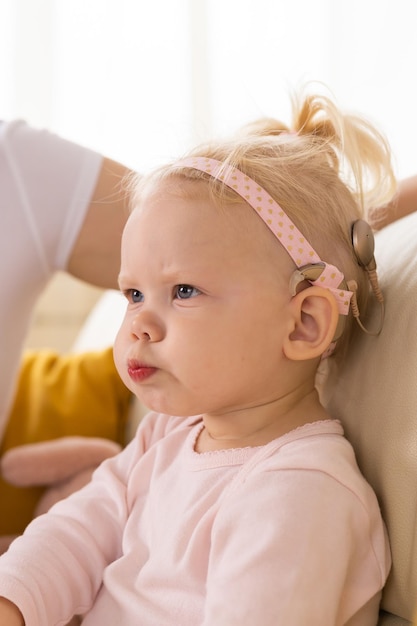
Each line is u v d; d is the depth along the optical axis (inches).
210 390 28.0
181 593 28.0
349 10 89.8
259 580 24.9
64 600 31.3
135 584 29.8
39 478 53.1
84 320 84.8
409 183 39.7
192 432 32.3
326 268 28.7
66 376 59.9
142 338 28.5
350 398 31.1
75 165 45.4
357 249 30.1
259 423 29.6
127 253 29.6
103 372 59.5
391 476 27.8
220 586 25.5
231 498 27.5
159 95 87.3
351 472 27.2
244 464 28.5
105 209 45.1
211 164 29.5
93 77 86.2
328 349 30.5
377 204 34.8
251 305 27.8
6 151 44.8
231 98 88.4
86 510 33.4
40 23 84.9
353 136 32.8
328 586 25.2
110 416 58.4
